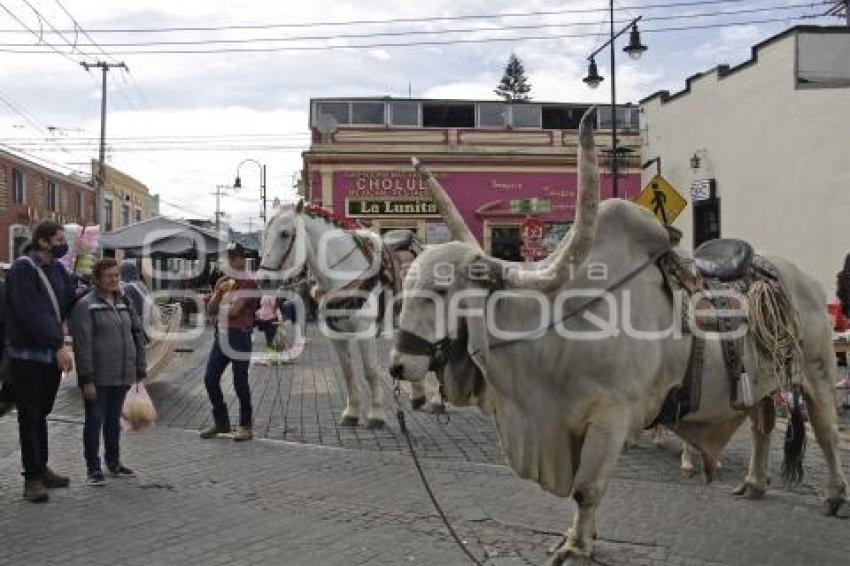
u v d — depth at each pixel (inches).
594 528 205.6
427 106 1178.0
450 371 188.1
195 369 590.9
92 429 277.1
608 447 182.7
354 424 380.2
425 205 1109.7
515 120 1194.6
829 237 775.7
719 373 204.7
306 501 258.4
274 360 611.2
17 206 1656.0
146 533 227.6
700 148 975.0
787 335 218.2
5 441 344.2
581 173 171.8
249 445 338.3
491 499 259.6
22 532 228.7
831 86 775.1
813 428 240.4
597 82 842.8
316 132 1113.4
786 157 820.0
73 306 277.1
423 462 307.9
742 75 886.4
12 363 257.4
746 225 884.0
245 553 212.2
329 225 370.0
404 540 221.9
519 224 1125.7
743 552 211.9
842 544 217.2
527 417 186.4
